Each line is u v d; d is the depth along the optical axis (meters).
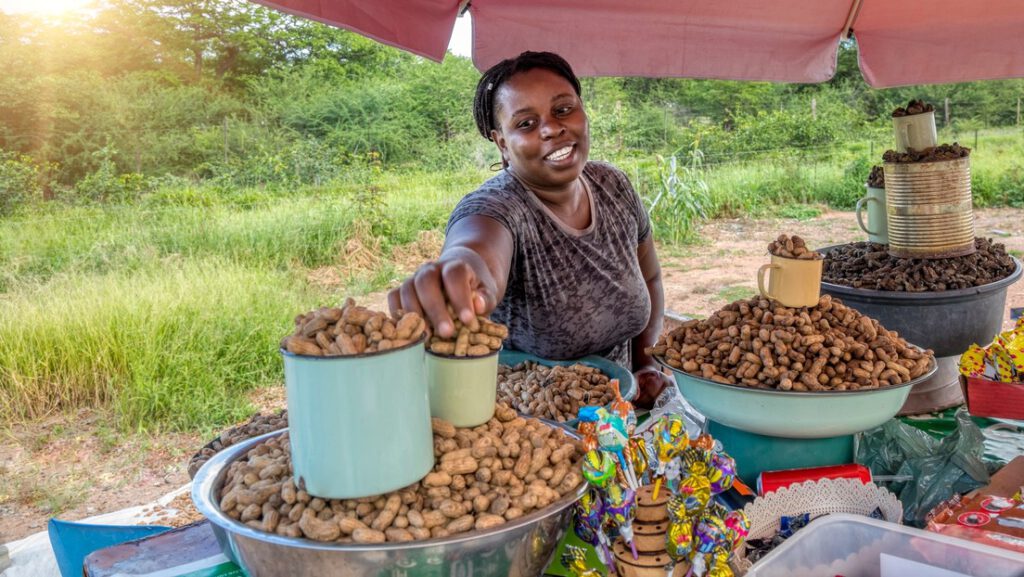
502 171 2.02
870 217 2.38
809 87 19.39
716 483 1.08
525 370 1.98
